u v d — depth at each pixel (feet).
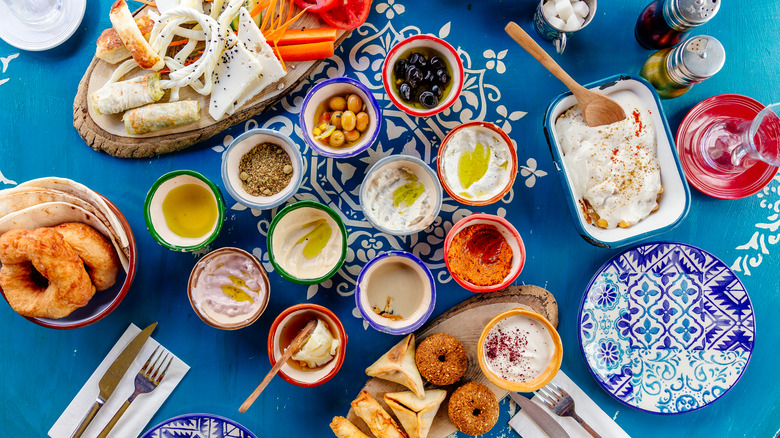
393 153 5.32
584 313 5.08
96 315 4.71
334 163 5.30
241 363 5.27
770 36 5.34
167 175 4.77
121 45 4.91
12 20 5.23
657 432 5.26
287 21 4.89
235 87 4.89
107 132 5.11
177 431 5.05
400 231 4.68
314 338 4.62
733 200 5.31
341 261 4.74
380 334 5.28
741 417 5.27
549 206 5.29
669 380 5.17
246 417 5.25
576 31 5.25
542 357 4.89
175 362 5.23
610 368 5.17
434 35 5.36
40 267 4.38
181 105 4.87
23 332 5.28
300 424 5.26
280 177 4.97
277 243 4.92
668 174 4.92
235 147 4.77
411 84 4.83
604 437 5.14
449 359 4.82
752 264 5.33
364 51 5.33
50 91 5.32
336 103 4.91
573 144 4.97
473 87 5.34
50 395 5.26
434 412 4.88
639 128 4.91
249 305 4.96
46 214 4.67
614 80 4.83
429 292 4.75
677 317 5.17
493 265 4.92
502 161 4.91
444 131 5.31
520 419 5.21
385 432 4.75
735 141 5.08
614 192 4.92
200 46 5.12
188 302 5.28
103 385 5.08
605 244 4.83
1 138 5.29
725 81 5.30
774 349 5.30
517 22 5.34
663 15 4.87
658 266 5.16
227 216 5.28
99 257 4.72
